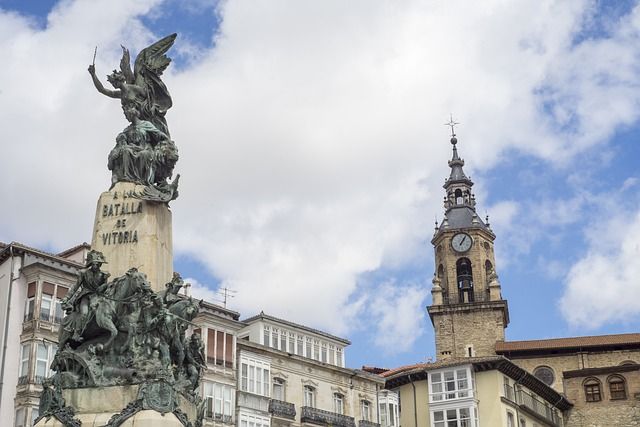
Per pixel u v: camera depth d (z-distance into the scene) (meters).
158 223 23.97
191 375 22.09
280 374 56.81
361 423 61.12
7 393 42.97
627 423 76.06
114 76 25.84
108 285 22.08
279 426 55.16
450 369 66.56
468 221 95.31
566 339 85.31
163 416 20.09
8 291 44.75
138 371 20.66
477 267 92.75
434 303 91.06
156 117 25.78
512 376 68.00
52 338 44.66
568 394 79.12
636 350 81.75
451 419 65.38
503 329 88.75
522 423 67.81
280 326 59.66
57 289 45.72
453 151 102.06
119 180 24.28
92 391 20.42
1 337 43.84
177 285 22.59
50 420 20.19
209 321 51.91
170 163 25.02
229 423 50.78
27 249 45.62
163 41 26.30
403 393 69.25
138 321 21.48
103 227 23.81
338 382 60.97
